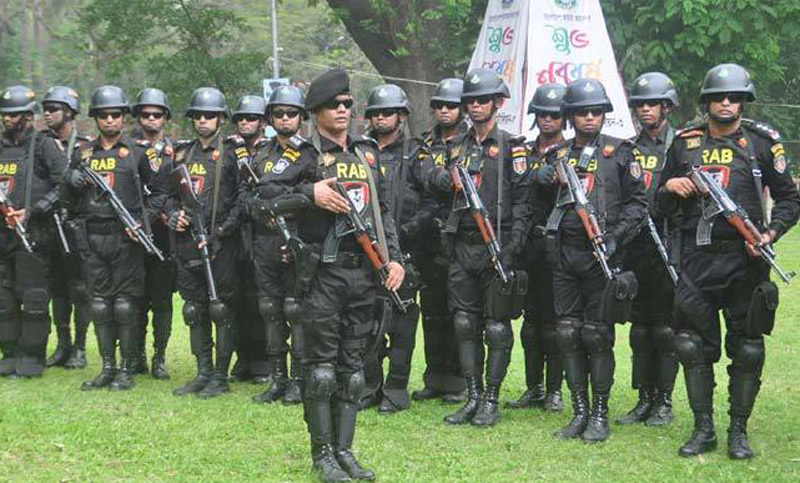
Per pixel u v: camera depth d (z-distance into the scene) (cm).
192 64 2498
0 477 725
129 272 1022
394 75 2695
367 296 710
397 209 942
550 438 830
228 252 1002
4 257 1083
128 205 1031
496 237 861
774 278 1775
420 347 1283
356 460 723
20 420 875
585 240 816
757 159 769
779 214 770
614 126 1795
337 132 721
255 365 1077
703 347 786
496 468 745
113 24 2516
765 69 2495
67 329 1159
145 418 895
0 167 1066
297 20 3941
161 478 723
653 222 862
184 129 2569
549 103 905
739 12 2342
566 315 834
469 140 901
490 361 873
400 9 2545
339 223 697
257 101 1054
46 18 2798
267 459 767
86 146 1043
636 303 884
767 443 812
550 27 1780
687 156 786
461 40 2652
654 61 2364
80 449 794
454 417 880
